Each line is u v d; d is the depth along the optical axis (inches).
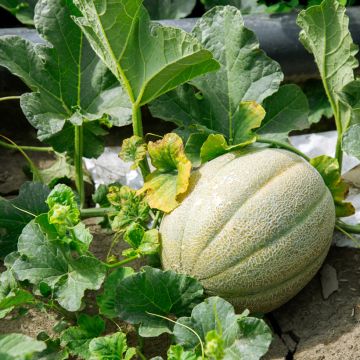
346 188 130.6
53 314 123.7
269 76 134.6
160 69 119.3
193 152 127.9
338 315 122.1
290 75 163.8
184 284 112.9
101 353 106.0
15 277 117.1
